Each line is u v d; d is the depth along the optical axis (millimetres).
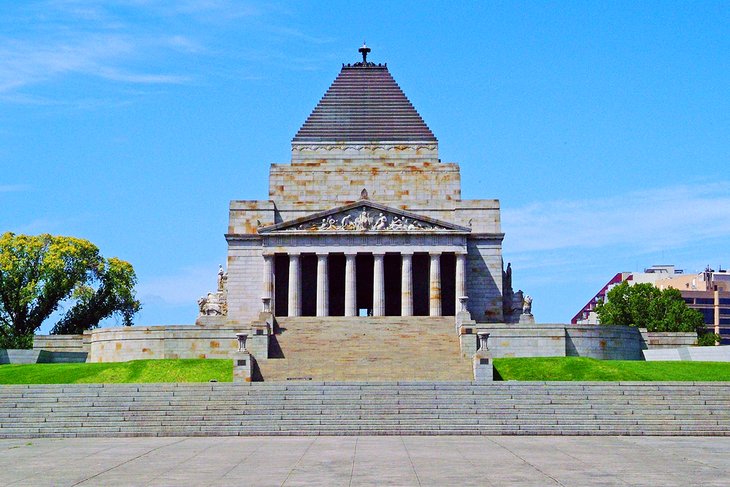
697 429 75688
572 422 76750
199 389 82438
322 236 139500
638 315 178250
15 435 75938
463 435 75062
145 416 78812
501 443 68500
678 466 54406
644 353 127125
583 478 49719
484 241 143750
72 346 132875
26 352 127438
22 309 157875
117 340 125500
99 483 49000
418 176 147500
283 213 146375
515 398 80688
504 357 117312
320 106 152875
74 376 105188
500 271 143125
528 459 58000
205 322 138750
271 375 103312
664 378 100312
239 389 82438
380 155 149000
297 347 113250
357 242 139375
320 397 81250
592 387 81812
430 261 139500
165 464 56375
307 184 147625
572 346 120000
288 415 78688
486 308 142375
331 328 119812
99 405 80625
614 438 72562
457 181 147125
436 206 146625
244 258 143625
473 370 102375
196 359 113312
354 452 62188
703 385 81875
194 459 58750
